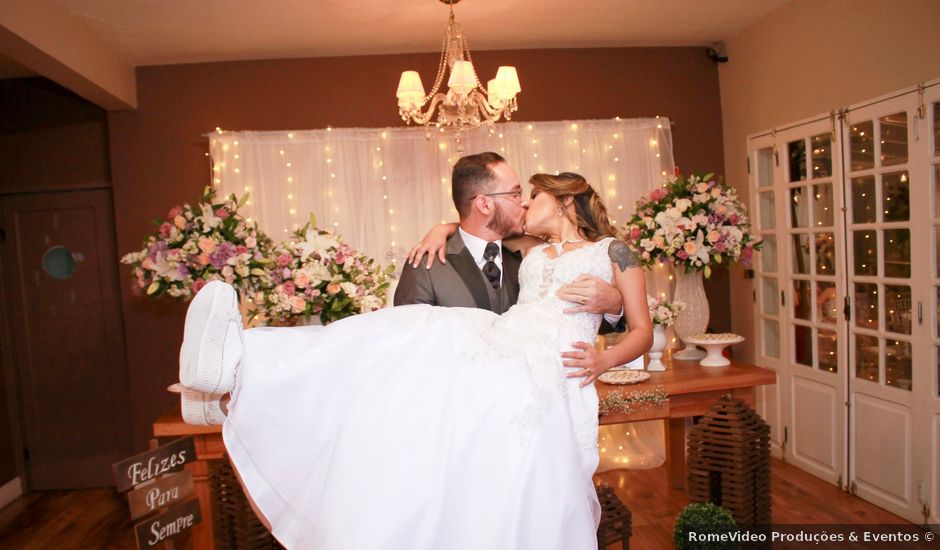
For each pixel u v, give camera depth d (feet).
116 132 14.78
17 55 10.85
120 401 15.37
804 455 13.70
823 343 13.08
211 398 5.37
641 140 15.62
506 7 12.58
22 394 15.30
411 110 11.50
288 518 5.29
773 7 13.71
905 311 11.07
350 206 14.74
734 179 15.84
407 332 5.49
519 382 5.11
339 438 4.96
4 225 15.19
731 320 16.31
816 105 12.88
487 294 7.42
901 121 10.97
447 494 4.68
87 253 15.25
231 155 14.48
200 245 9.93
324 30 13.25
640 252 12.15
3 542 12.45
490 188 7.36
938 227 10.41
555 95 15.62
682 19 14.03
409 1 11.96
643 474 13.93
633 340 6.15
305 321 10.57
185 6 11.62
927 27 10.35
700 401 10.83
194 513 7.50
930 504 10.62
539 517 4.76
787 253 14.03
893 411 11.33
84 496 14.85
